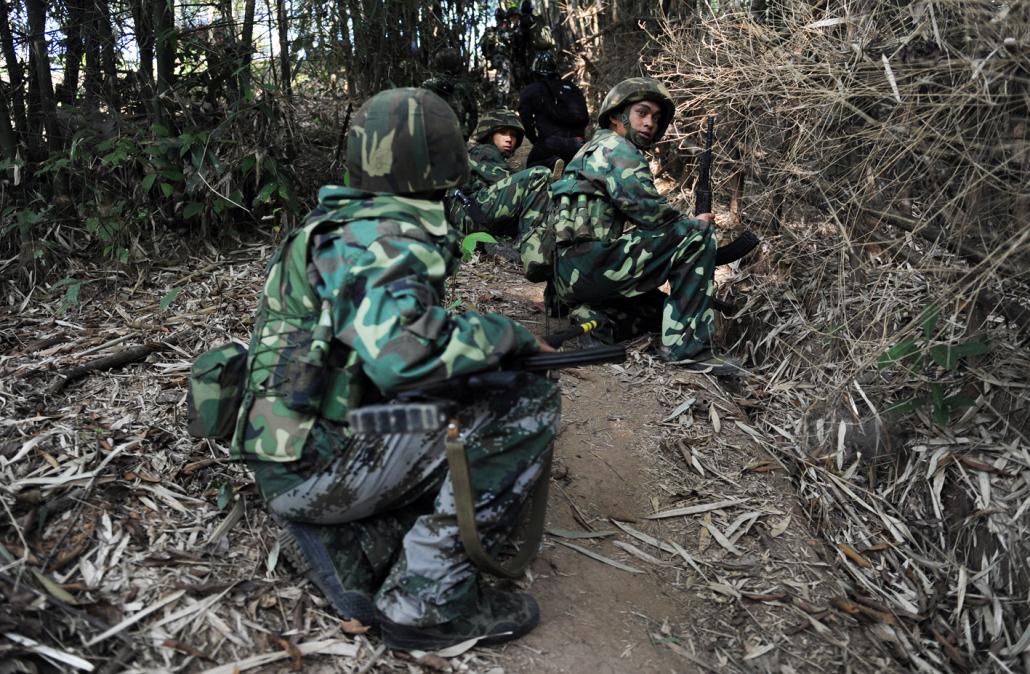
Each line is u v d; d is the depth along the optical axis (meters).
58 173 4.16
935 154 2.79
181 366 3.20
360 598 2.15
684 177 4.79
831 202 3.51
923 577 2.78
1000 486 2.81
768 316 3.85
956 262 2.99
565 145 5.73
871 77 3.07
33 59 4.13
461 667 2.12
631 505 2.91
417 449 2.06
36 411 2.81
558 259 3.68
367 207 2.01
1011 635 2.56
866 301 3.37
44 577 2.06
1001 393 2.99
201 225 4.42
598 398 3.44
